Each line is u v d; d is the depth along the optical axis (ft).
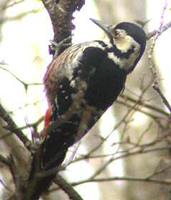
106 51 40.96
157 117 46.24
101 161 58.95
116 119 55.62
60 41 39.32
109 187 58.75
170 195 47.09
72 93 39.47
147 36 41.81
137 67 53.88
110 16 61.26
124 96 46.03
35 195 34.60
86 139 56.59
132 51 41.06
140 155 54.90
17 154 42.24
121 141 46.91
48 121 38.50
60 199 51.70
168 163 51.21
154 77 35.14
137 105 49.65
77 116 37.27
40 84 38.47
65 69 40.29
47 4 38.73
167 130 44.68
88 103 39.78
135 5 61.16
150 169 54.03
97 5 61.93
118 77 40.68
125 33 41.34
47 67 41.50
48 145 37.40
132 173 55.83
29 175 33.65
